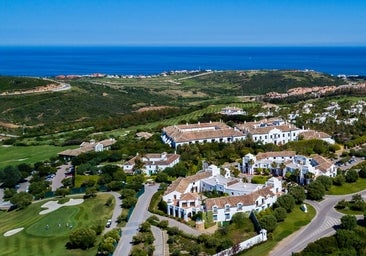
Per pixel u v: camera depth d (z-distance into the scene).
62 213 182.25
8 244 158.62
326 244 132.00
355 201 171.62
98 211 181.25
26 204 196.12
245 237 148.00
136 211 177.75
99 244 147.62
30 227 171.62
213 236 145.25
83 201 195.25
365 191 188.25
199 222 158.25
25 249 153.00
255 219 156.25
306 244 140.00
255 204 167.00
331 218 160.38
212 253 137.88
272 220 148.12
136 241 148.62
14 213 192.62
